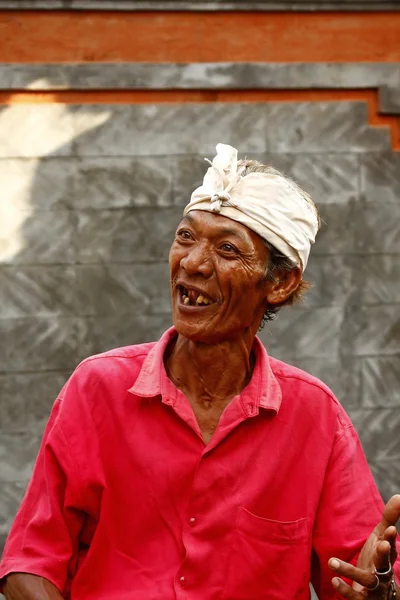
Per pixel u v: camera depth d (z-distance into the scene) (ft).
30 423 19.56
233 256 6.98
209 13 19.48
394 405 20.43
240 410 7.13
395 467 20.42
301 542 7.16
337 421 7.57
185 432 7.08
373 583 6.48
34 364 19.54
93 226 19.58
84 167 19.54
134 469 7.02
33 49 19.20
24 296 19.48
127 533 6.98
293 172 20.02
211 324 7.00
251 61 19.69
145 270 19.72
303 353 20.17
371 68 19.95
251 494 7.06
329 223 20.17
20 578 6.86
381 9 19.83
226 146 7.18
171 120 19.66
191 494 6.96
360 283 20.30
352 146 20.17
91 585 7.00
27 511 7.18
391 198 20.35
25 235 19.44
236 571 6.93
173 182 19.71
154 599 6.77
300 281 7.63
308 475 7.30
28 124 19.39
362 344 20.34
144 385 7.15
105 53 19.35
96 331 19.65
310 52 19.83
